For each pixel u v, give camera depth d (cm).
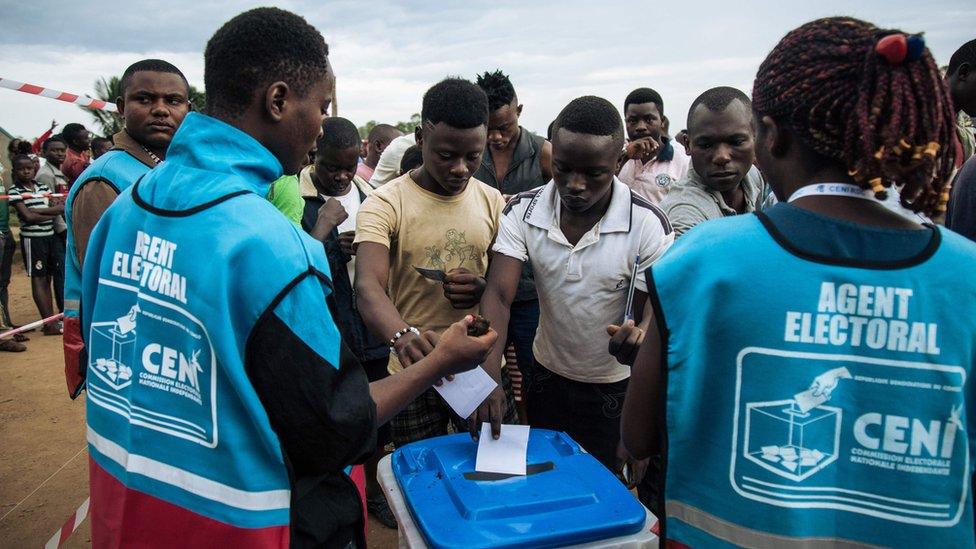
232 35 109
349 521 123
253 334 100
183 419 107
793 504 91
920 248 89
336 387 105
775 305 90
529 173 327
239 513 104
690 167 241
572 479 153
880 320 88
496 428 170
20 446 365
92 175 197
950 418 87
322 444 104
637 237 199
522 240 209
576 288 204
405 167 338
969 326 86
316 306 104
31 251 584
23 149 610
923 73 82
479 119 206
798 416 90
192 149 112
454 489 146
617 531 137
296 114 114
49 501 303
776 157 98
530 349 299
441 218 225
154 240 109
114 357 117
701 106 223
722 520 96
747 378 92
